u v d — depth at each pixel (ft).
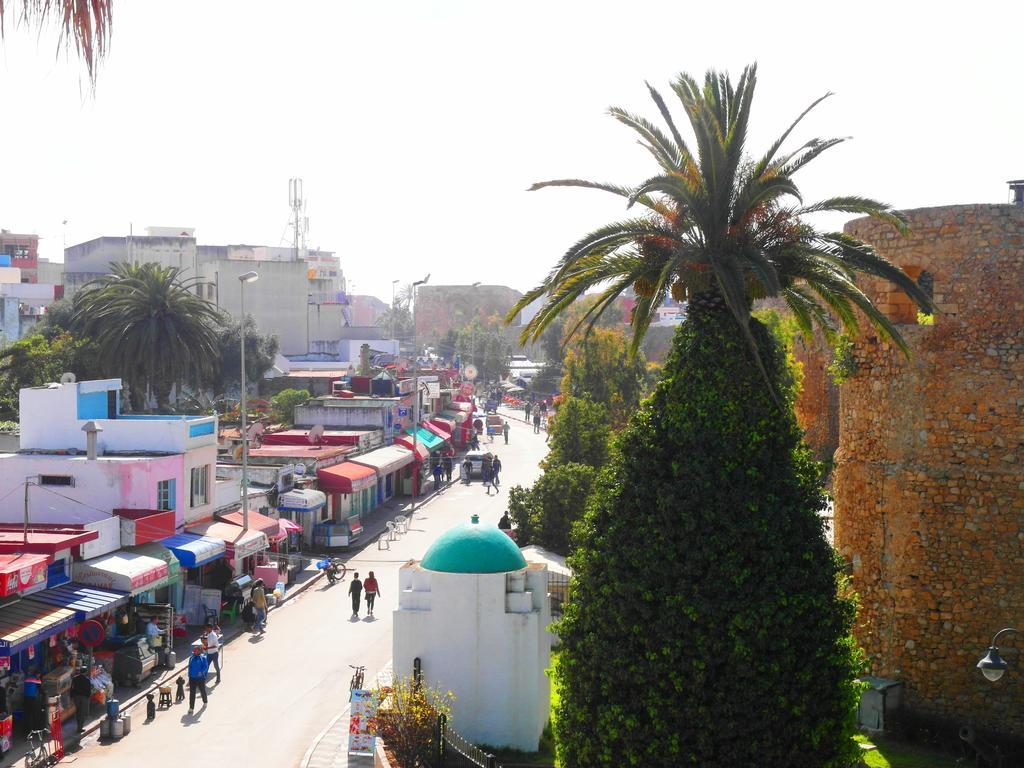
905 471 72.49
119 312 199.11
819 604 51.19
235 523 123.54
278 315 352.08
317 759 71.87
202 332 207.21
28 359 203.31
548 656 77.46
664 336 361.51
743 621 49.75
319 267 538.47
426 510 192.24
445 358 543.39
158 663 94.27
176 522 112.88
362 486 168.96
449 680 73.67
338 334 374.43
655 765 50.93
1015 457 69.62
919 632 71.77
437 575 74.08
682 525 51.13
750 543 50.52
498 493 212.84
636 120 56.29
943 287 71.26
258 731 78.74
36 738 71.97
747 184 53.52
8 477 107.96
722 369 51.80
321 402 214.69
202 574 115.44
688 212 54.65
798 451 53.72
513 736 73.31
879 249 74.28
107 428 115.34
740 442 51.60
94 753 74.02
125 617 96.22
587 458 141.08
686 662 50.44
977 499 70.44
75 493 106.63
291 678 92.48
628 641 51.78
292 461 157.99
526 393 460.96
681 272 52.80
